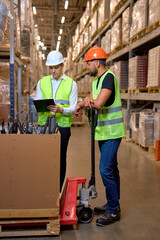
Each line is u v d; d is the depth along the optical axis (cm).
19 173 221
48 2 1689
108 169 247
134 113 626
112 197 249
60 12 1833
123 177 394
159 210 284
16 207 224
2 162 219
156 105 577
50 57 269
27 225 231
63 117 279
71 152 567
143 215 272
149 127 551
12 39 459
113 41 768
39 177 222
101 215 270
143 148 591
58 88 279
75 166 453
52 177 223
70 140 720
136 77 590
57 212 224
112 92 244
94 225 250
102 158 250
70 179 261
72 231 238
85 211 254
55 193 224
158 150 488
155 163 472
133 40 627
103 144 252
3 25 340
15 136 218
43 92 283
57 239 224
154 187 354
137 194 329
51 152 221
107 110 247
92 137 250
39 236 229
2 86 468
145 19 526
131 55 647
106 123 246
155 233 236
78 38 1490
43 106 242
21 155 220
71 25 2048
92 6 1009
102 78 247
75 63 1645
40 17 1977
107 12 845
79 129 955
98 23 947
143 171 425
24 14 696
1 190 221
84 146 637
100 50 252
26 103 727
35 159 221
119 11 716
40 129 249
